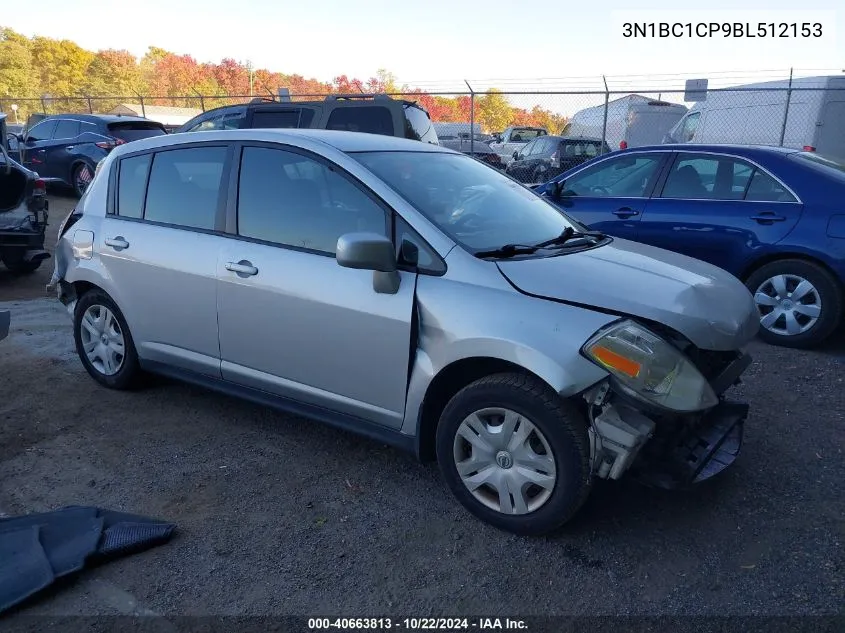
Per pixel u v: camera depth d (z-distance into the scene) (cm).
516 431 298
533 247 340
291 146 371
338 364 343
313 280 345
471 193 374
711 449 305
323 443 398
